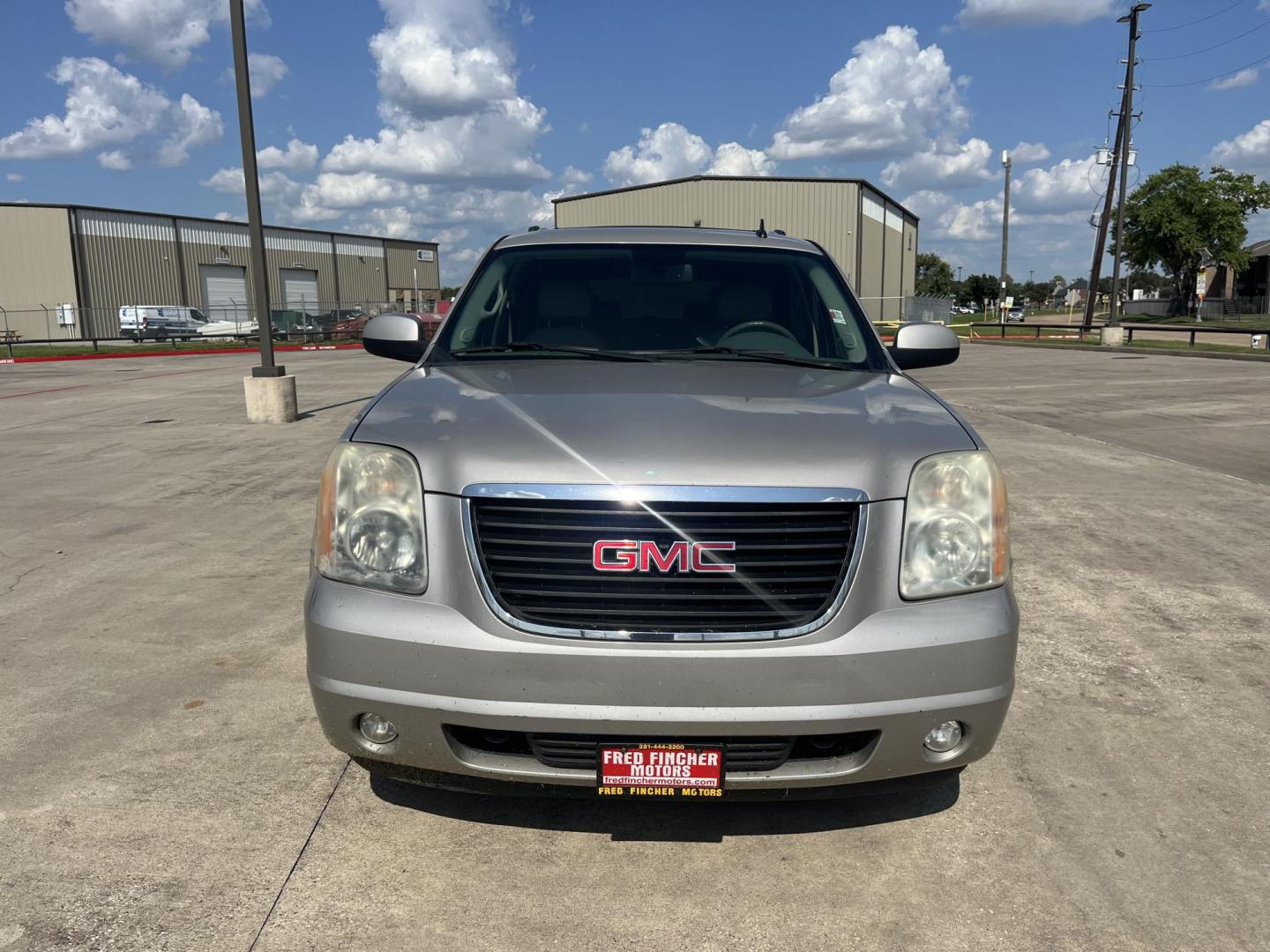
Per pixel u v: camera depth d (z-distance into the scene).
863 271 52.66
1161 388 15.23
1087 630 4.28
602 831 2.69
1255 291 63.94
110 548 5.61
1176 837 2.67
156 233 50.56
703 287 3.61
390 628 2.28
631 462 2.26
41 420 11.79
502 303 3.56
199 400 14.04
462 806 2.81
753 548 2.23
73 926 2.25
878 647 2.25
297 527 6.11
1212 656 3.99
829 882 2.47
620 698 2.22
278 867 2.50
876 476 2.32
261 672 3.78
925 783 2.43
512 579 2.25
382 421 2.53
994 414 11.88
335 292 64.25
